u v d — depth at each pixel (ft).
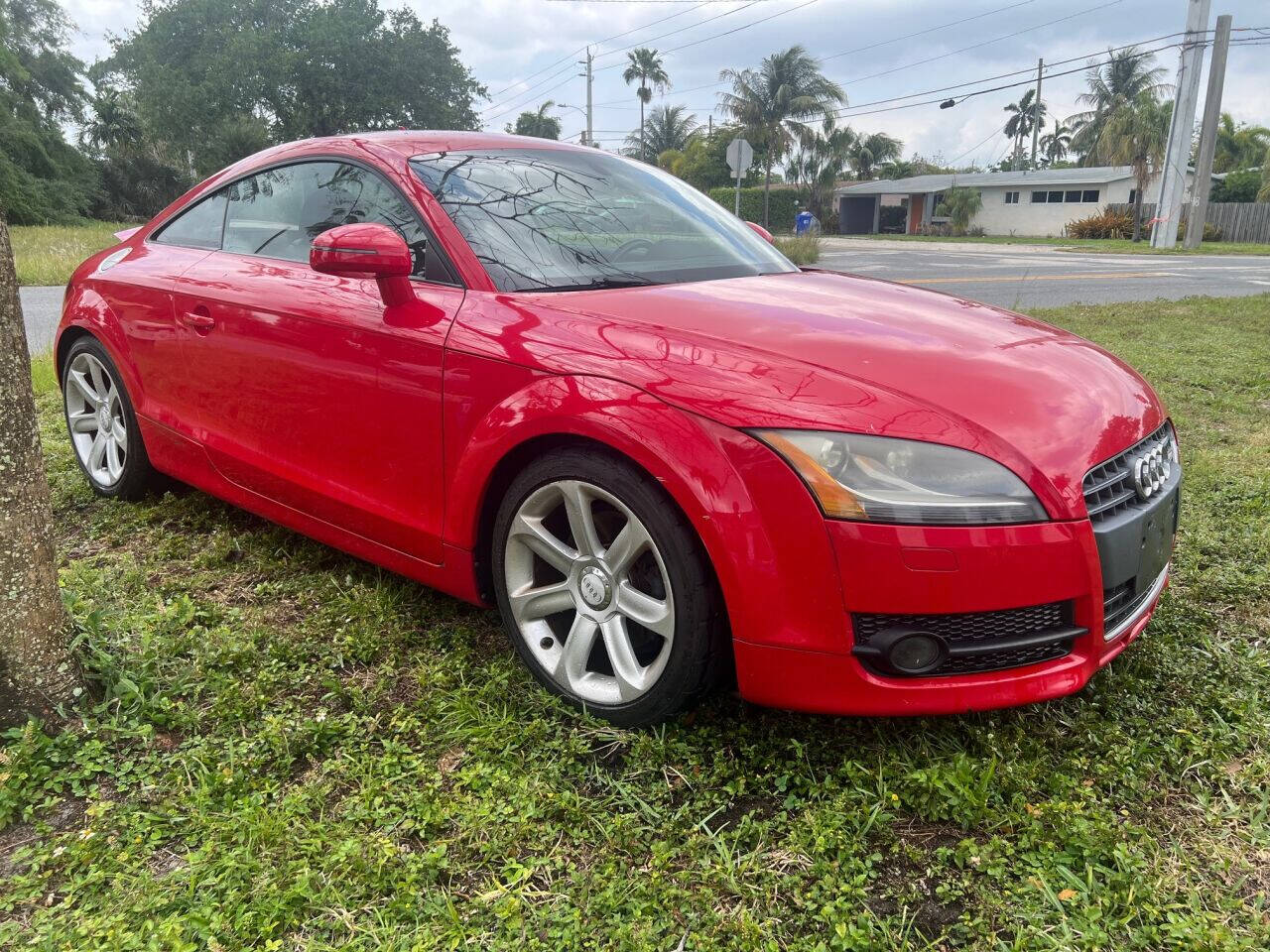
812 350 7.29
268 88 170.60
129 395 12.21
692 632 7.00
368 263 8.05
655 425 6.84
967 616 6.54
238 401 10.55
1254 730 7.57
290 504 10.31
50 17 173.47
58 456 15.30
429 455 8.54
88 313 12.68
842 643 6.55
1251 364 23.11
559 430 7.38
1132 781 6.90
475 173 9.84
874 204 189.67
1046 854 6.22
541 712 7.91
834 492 6.37
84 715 7.66
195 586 10.48
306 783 7.09
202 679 8.45
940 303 9.38
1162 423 8.27
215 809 6.75
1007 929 5.70
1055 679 6.88
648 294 8.48
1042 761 7.15
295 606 10.05
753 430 6.56
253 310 10.09
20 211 142.10
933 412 6.70
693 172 185.98
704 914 5.77
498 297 8.38
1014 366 7.52
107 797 6.98
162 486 13.12
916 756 7.27
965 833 6.56
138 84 181.16
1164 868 6.14
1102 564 6.83
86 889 6.01
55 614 7.63
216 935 5.60
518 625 8.32
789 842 6.36
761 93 162.71
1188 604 9.89
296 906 5.82
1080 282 52.34
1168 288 48.67
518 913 5.75
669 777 7.15
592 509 7.75
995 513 6.39
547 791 6.83
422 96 180.65
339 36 170.09
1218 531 11.90
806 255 65.36
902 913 5.81
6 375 7.16
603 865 6.19
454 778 7.10
